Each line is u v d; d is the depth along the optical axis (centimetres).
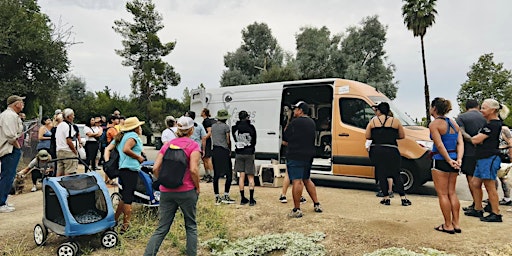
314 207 680
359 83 936
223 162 762
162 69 4062
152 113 3784
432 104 550
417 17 3086
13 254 525
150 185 660
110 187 937
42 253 536
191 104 1195
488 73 4022
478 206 625
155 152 2261
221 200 766
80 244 565
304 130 645
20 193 936
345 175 903
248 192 875
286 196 828
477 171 602
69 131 822
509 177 738
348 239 545
